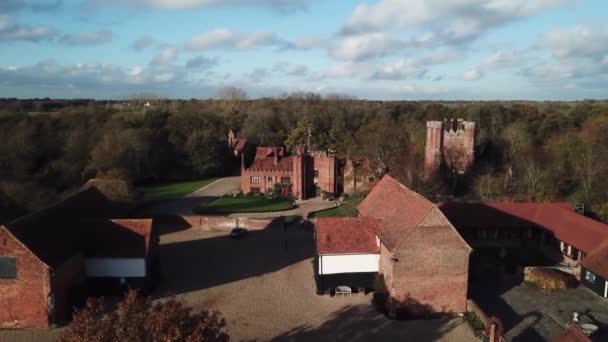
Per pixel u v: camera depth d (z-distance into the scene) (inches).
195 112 5831.7
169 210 3304.6
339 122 5226.4
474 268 2087.8
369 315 1695.4
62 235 1759.4
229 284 1972.2
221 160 4916.3
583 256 2097.7
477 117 5211.6
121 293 1835.6
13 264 1534.2
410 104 7564.0
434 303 1690.5
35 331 1556.3
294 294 1873.8
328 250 1850.4
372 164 3715.6
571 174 3356.3
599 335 1513.3
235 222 2807.6
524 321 1617.9
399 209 1934.1
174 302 1032.8
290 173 3737.7
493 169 3617.1
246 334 1560.0
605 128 3895.2
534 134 4805.6
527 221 2442.2
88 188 2333.9
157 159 4539.9
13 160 3319.4
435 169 3474.4
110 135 3929.6
